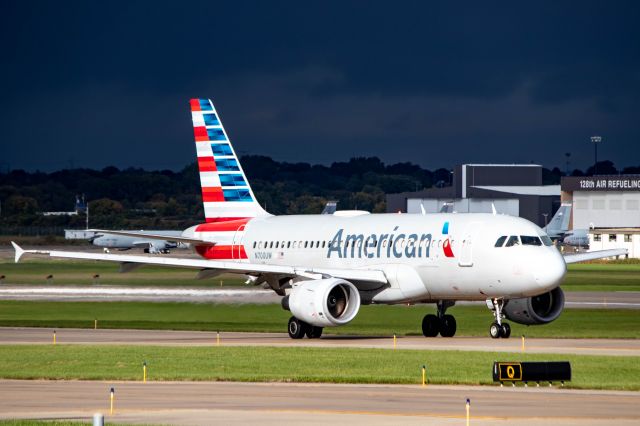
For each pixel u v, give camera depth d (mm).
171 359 129750
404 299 173000
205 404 95062
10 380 113500
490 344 152625
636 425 84250
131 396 100375
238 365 123688
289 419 86375
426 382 109438
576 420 86250
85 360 129000
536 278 156375
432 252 168375
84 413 90312
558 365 106000
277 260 198250
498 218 165375
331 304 167625
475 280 163375
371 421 85375
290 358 130375
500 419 86562
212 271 182500
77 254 171750
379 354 134250
